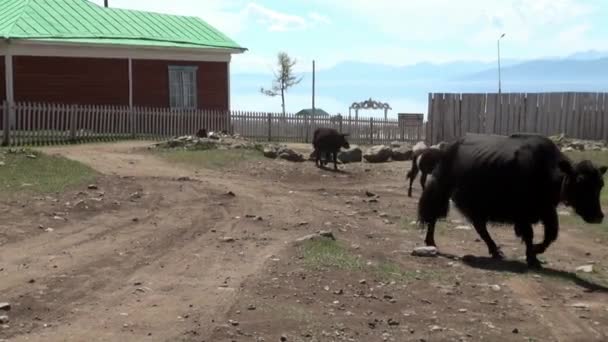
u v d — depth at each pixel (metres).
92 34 29.73
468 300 7.82
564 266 9.84
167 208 13.33
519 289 8.33
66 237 10.56
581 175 8.80
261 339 6.30
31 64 27.88
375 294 7.86
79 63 29.09
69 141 24.91
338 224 12.14
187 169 18.81
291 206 14.00
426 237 10.67
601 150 20.58
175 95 32.06
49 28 28.83
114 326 6.57
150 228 11.41
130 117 27.48
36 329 6.45
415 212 13.85
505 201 9.60
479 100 25.64
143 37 31.23
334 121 32.75
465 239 11.49
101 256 9.39
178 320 6.75
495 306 7.62
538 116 24.28
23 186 14.38
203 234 11.02
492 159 9.62
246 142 24.03
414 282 8.45
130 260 9.20
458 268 9.32
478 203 9.90
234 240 10.55
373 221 12.77
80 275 8.38
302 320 6.82
